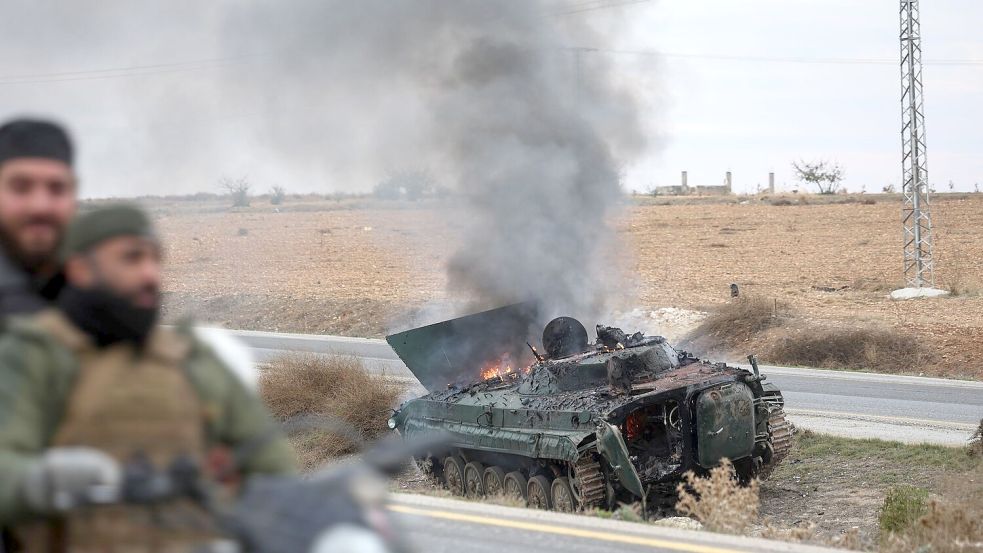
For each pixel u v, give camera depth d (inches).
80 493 359.3
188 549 397.4
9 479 361.4
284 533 382.0
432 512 1360.7
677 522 2097.7
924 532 1633.9
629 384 2399.1
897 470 2615.7
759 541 1222.3
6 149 437.1
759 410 2513.5
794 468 2751.0
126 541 399.2
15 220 441.1
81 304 404.8
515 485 2642.7
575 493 2423.7
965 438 2878.9
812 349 4707.2
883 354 4586.6
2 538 420.5
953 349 4512.8
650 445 2427.4
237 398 440.1
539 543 1197.7
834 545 1663.4
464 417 2768.2
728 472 1871.3
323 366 3356.3
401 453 427.8
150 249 415.5
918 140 6274.6
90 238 405.1
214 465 426.3
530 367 2795.3
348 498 401.7
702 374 2498.8
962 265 7682.1
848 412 3373.5
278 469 430.3
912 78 6254.9
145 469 373.4
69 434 397.4
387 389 3272.6
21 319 410.6
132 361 410.3
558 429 2450.8
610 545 1188.5
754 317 5246.1
